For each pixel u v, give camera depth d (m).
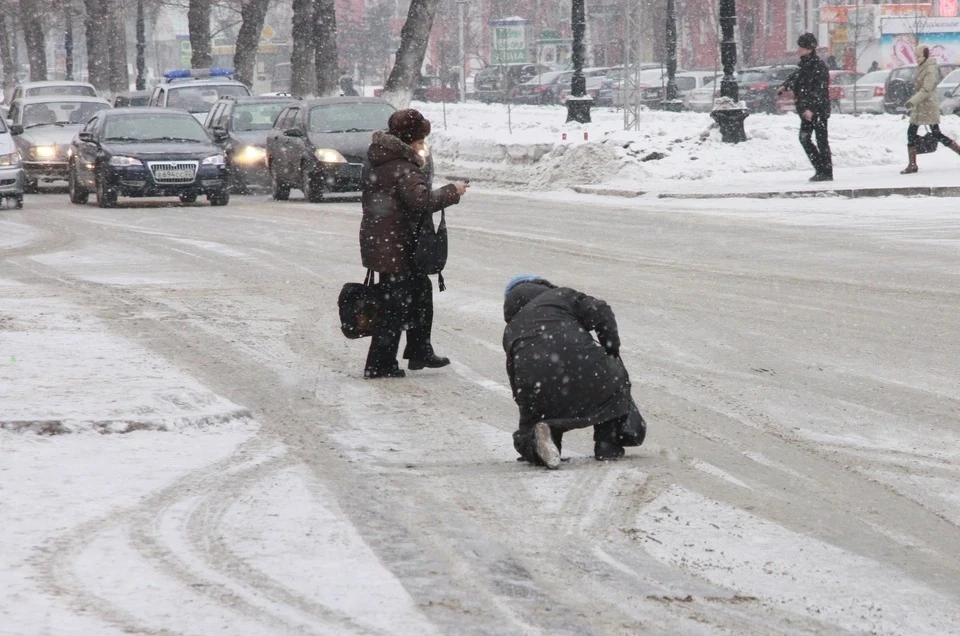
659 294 37.41
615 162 80.88
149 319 33.84
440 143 103.50
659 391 25.44
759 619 13.40
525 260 45.66
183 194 72.75
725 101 82.62
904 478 19.33
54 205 75.56
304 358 29.03
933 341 30.05
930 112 68.88
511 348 20.11
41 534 15.56
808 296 36.56
